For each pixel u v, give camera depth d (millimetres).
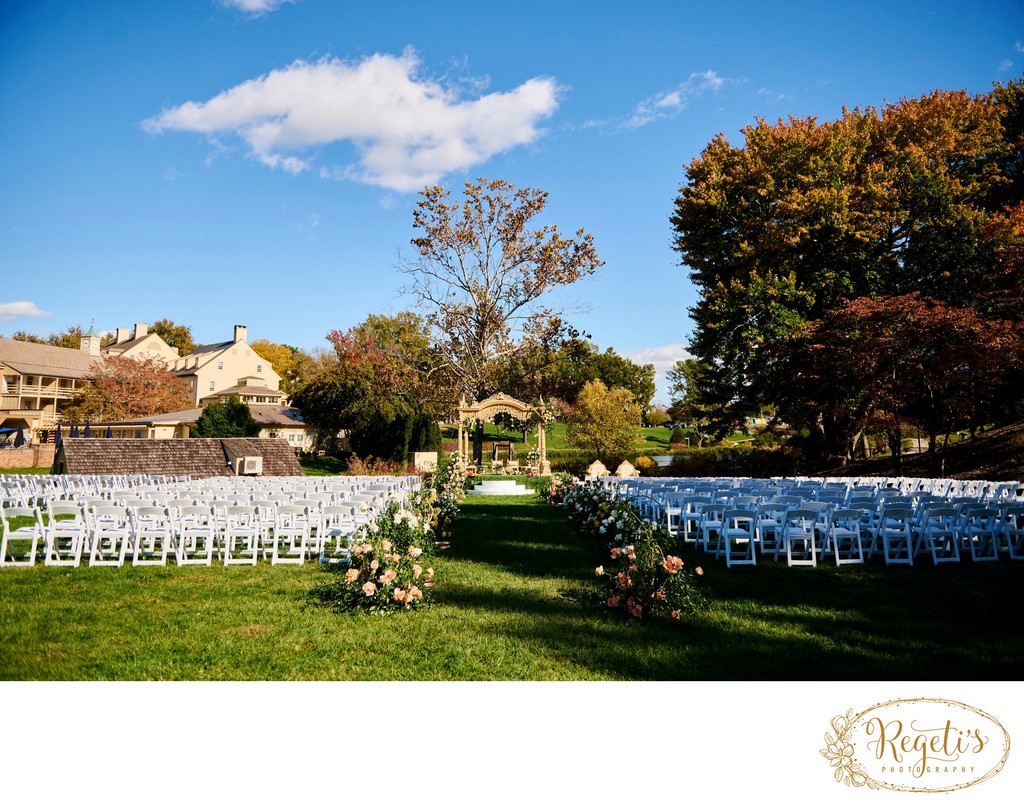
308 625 6711
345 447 49188
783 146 28562
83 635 6344
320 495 12570
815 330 25266
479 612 7219
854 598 7727
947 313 20203
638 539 9406
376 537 7965
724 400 32094
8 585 8523
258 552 11188
